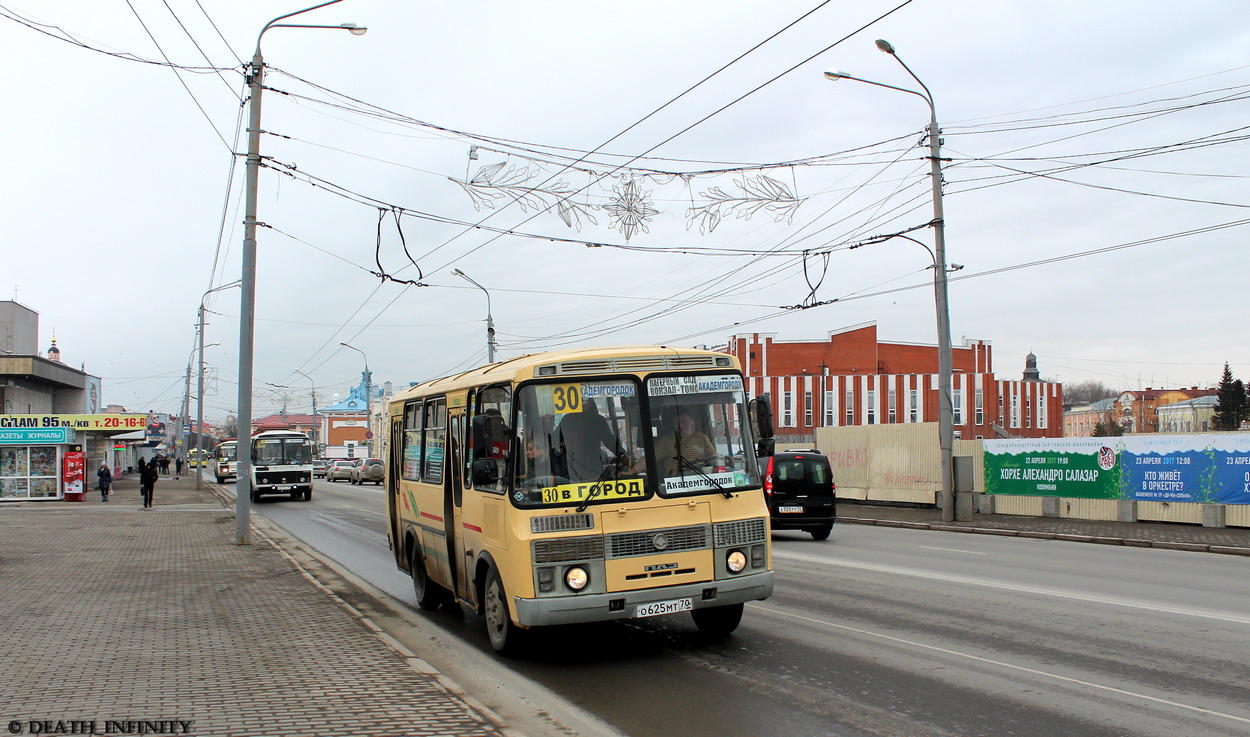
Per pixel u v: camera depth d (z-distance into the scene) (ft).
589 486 25.30
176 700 21.42
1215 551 55.11
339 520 92.73
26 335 195.93
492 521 26.99
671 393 26.76
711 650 27.61
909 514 90.38
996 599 35.70
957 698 21.59
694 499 26.04
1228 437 67.00
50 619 32.71
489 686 24.35
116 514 97.50
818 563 48.98
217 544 62.59
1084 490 78.18
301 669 24.68
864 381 246.47
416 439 39.22
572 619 24.52
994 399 249.14
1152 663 24.70
